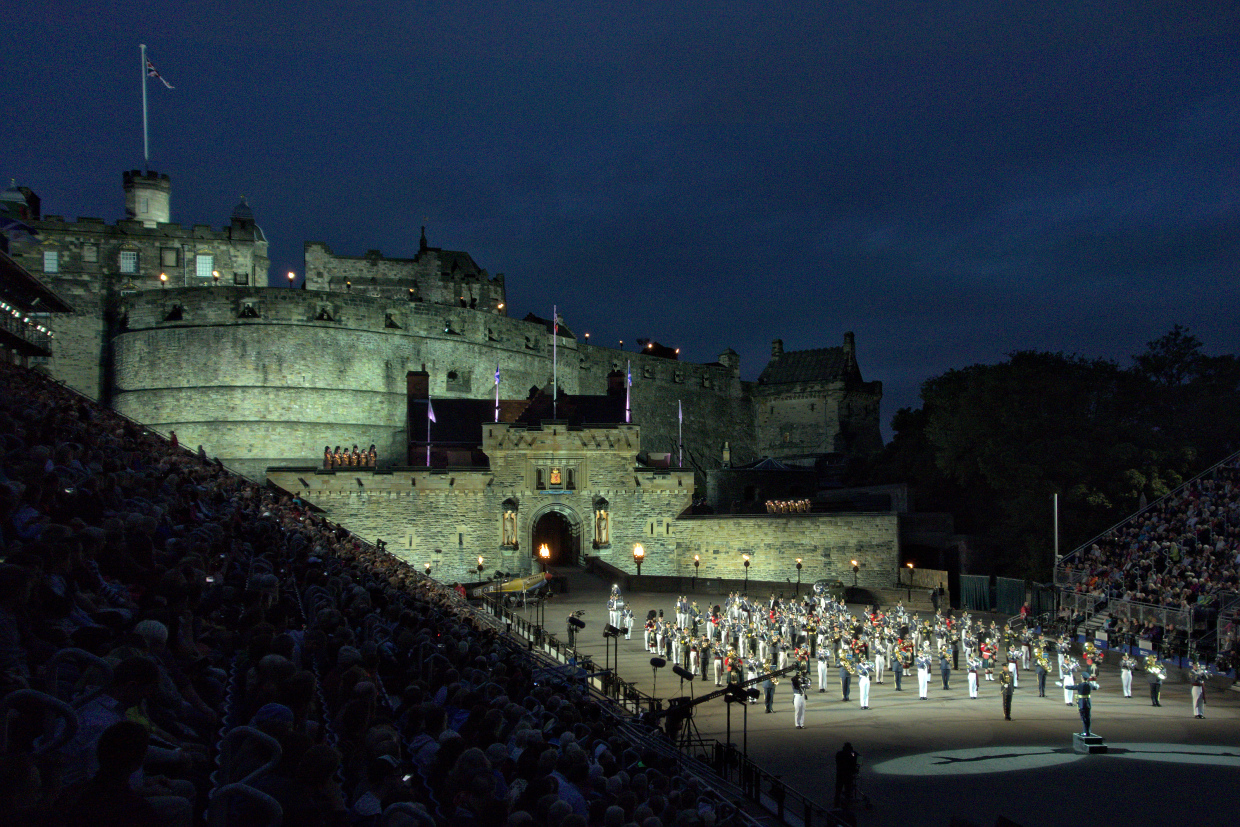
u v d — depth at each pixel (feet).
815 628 165.37
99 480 68.59
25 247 321.73
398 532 284.82
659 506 301.43
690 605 192.34
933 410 378.73
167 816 25.90
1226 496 211.00
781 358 508.53
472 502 290.76
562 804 38.65
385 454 333.62
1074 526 255.91
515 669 87.61
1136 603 177.47
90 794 23.71
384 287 387.75
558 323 440.86
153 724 33.47
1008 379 285.43
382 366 337.52
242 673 45.57
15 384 134.82
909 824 81.51
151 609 41.81
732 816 68.18
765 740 115.14
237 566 77.05
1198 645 158.51
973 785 92.99
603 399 333.62
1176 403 296.92
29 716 28.89
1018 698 140.36
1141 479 248.11
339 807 29.86
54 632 35.88
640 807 49.26
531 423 304.30
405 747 47.73
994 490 321.93
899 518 306.96
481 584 261.65
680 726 111.55
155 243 338.75
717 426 469.57
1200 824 80.48
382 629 73.41
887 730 119.65
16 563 36.86
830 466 446.19
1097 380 291.99
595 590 264.93
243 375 317.01
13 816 22.54
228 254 344.69
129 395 318.65
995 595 253.44
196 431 313.73
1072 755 104.78
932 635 165.48
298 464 317.01
